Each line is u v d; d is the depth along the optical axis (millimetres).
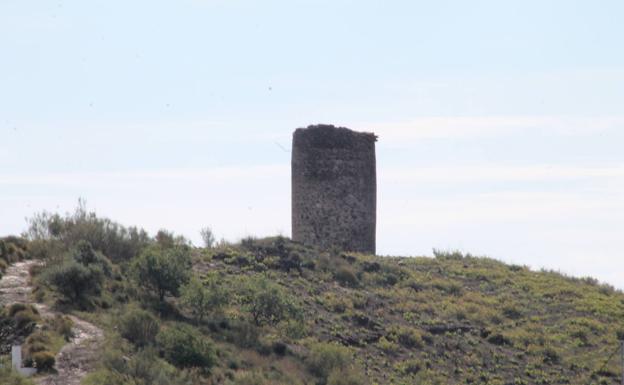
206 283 180125
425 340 176250
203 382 133000
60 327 140500
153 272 166125
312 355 154625
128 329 145125
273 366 147750
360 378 149500
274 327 166375
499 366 169750
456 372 165250
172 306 163625
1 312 143250
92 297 158000
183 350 139750
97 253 176000
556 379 167375
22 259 179375
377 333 174750
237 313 168125
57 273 157000
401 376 159875
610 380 169000
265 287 171750
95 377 124438
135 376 128625
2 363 126125
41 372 127875
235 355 148250
